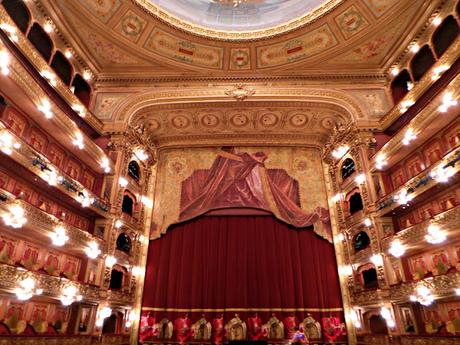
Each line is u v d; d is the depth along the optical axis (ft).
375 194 42.34
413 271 37.04
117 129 47.21
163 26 46.68
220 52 50.49
